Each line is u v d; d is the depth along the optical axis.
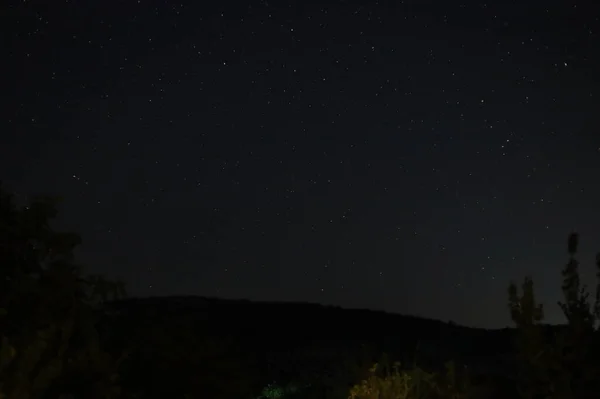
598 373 4.90
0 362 2.40
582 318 5.06
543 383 5.13
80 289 3.11
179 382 4.28
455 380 7.89
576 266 5.17
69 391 2.75
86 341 3.02
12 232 2.99
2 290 2.92
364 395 7.83
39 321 2.89
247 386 4.84
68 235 3.09
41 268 3.03
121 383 3.99
